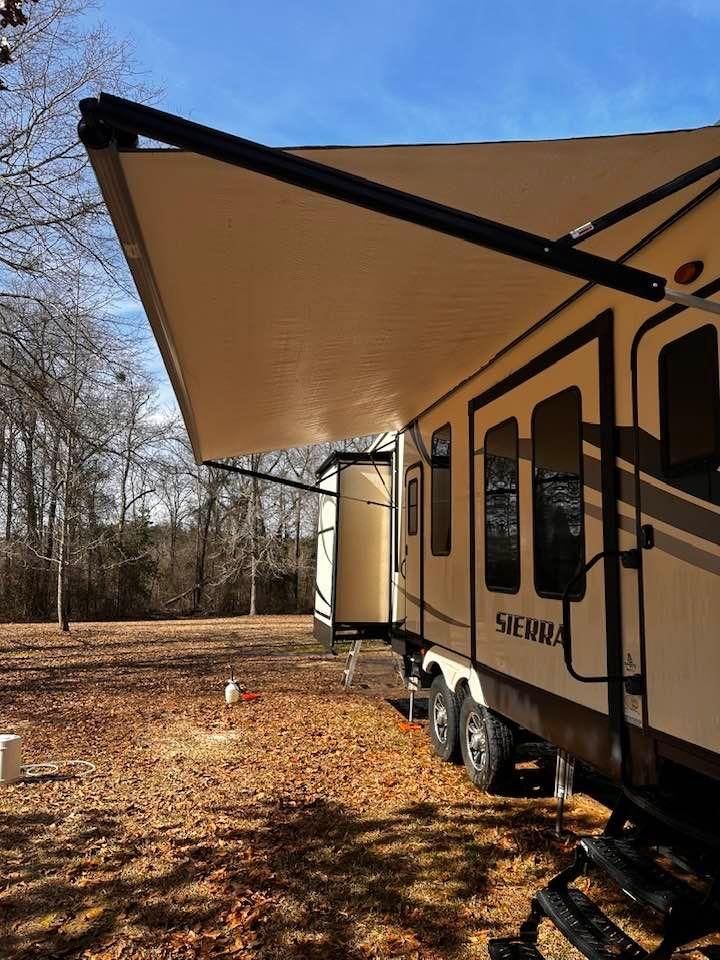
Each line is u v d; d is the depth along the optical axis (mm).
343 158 2180
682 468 2551
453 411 5379
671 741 2555
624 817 2742
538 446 3824
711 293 2453
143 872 3643
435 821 4359
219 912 3236
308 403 5434
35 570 22141
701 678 2402
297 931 3078
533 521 3869
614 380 3064
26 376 10102
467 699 5184
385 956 2883
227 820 4363
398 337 4023
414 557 6508
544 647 3697
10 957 2881
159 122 1689
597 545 3143
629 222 2715
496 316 3740
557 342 3607
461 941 3000
